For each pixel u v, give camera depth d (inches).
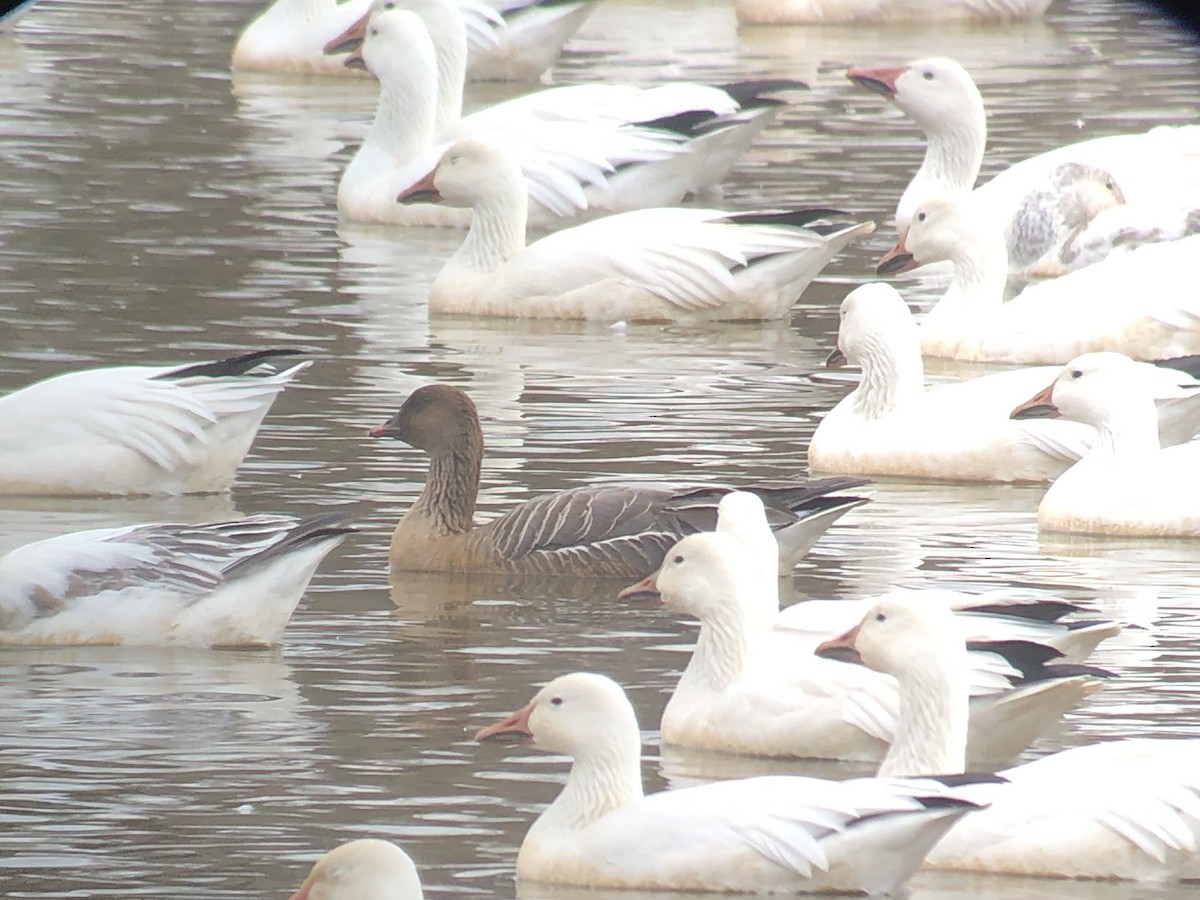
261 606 569.3
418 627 585.9
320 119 1286.9
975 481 737.6
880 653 466.3
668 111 1103.0
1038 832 441.1
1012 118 1275.8
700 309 938.7
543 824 441.1
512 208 954.1
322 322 907.4
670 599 519.2
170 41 1512.1
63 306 901.8
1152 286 861.2
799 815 424.8
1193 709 521.3
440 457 645.9
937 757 465.1
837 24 1603.1
